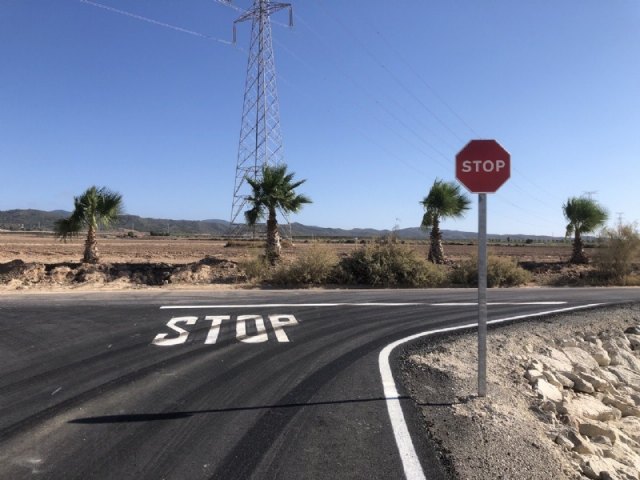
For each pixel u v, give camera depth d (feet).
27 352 28.17
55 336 32.32
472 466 15.14
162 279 74.18
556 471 15.58
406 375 24.35
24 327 35.17
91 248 80.48
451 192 98.07
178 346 29.91
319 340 32.09
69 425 17.72
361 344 31.04
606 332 42.98
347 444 16.35
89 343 30.45
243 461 15.11
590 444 19.54
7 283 67.67
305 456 15.48
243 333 33.94
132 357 27.25
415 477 14.28
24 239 229.25
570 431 19.61
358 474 14.40
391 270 72.49
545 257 153.48
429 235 102.78
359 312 43.75
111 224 83.97
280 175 80.74
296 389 21.98
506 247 264.31
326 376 23.99
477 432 17.56
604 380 31.40
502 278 80.07
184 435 16.94
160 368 25.11
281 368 25.34
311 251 73.77
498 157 20.27
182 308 44.21
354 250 77.56
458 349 30.35
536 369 28.60
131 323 36.88
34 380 22.98
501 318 42.29
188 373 24.29
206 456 15.42
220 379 23.35
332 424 18.02
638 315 49.37
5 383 22.52
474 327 37.42
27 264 74.79
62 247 166.09
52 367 25.16
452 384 23.07
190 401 20.33
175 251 154.40
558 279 87.71
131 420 18.24
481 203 20.80
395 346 30.55
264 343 31.01
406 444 16.39
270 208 80.89
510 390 23.63
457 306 48.29
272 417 18.65
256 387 22.22
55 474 14.25
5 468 14.57
